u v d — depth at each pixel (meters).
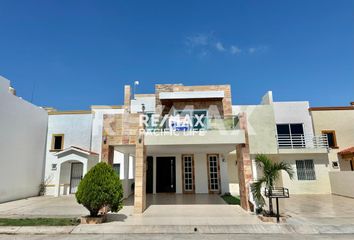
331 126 16.92
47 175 16.31
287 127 17.20
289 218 8.16
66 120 17.19
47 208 10.65
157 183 15.84
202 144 9.74
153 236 6.47
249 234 6.70
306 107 17.44
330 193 15.19
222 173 15.41
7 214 9.28
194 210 9.77
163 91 15.09
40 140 16.17
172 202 11.89
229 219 8.09
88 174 7.86
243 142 9.59
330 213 9.09
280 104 17.47
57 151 16.66
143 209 9.49
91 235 6.59
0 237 6.40
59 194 15.32
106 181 7.73
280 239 6.15
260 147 15.92
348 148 16.34
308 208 10.20
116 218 8.35
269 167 8.25
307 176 15.54
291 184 15.36
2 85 12.82
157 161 16.12
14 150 13.60
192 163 15.77
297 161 15.83
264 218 7.76
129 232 6.85
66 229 7.00
